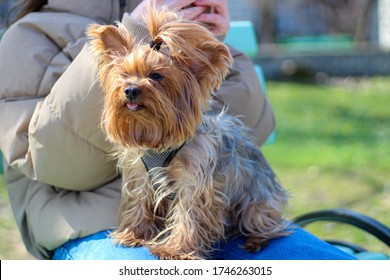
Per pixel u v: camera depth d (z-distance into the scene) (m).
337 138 8.79
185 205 2.56
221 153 2.65
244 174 2.77
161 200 2.68
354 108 10.77
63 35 2.92
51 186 2.94
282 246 2.62
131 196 2.69
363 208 6.01
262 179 2.85
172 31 2.31
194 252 2.54
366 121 9.80
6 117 2.82
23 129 2.80
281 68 14.02
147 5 2.50
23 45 2.89
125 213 2.70
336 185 6.72
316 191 6.53
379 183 6.77
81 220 2.72
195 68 2.44
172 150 2.54
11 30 2.96
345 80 13.76
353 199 6.26
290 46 16.88
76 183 2.77
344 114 10.30
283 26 20.58
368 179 6.92
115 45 2.45
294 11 20.34
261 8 16.98
